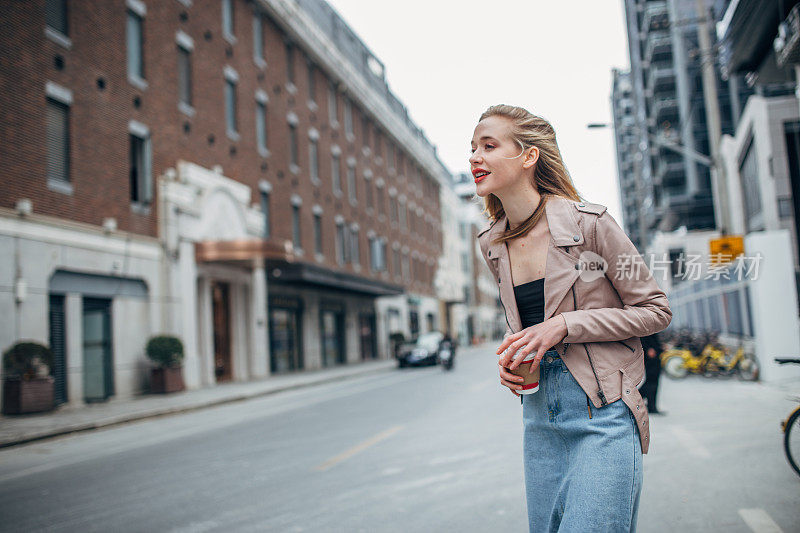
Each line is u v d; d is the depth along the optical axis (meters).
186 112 20.16
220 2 23.00
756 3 13.62
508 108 1.91
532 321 1.92
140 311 17.33
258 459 7.17
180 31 20.16
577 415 1.79
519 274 1.92
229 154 22.89
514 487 5.25
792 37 12.30
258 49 26.59
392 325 43.12
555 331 1.71
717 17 17.89
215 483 6.02
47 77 14.51
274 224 26.55
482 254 2.08
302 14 29.78
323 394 16.06
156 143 18.47
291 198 28.39
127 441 9.37
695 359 15.02
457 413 10.34
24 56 13.88
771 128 22.06
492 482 5.46
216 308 22.16
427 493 5.23
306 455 7.23
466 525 4.30
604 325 1.71
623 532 1.66
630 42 56.59
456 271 64.94
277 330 27.06
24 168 13.70
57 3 15.13
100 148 16.11
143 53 18.22
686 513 4.29
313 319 30.48
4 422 11.47
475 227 73.44
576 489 1.71
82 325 15.53
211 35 22.12
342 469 6.36
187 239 19.27
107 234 16.02
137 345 17.09
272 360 26.30
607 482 1.67
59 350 14.55
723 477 5.20
